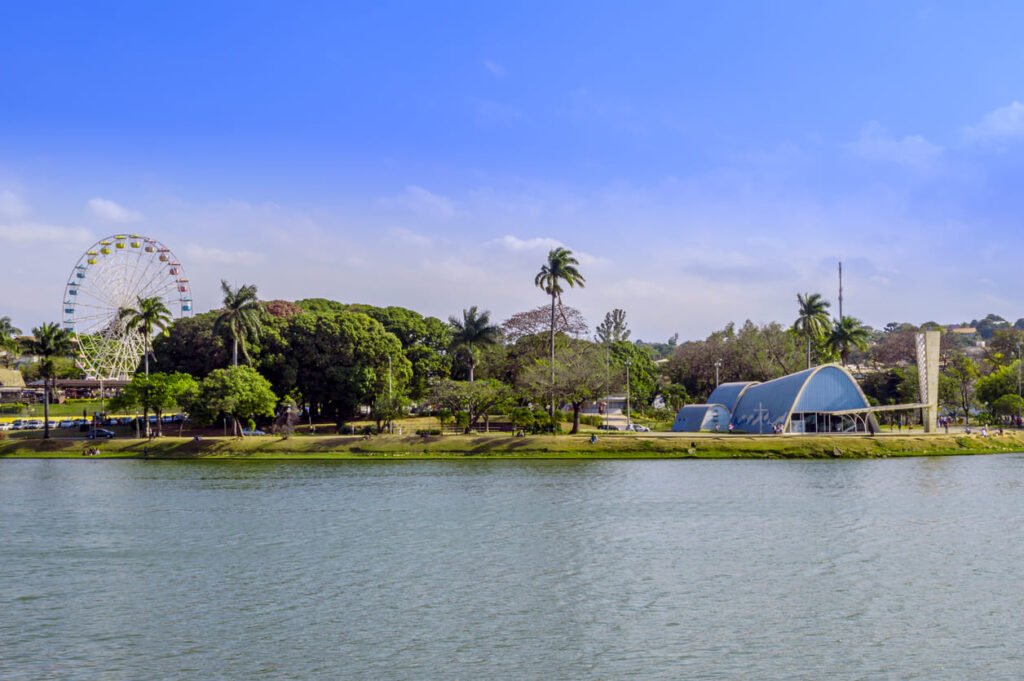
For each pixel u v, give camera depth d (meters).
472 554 72.25
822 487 107.75
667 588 61.84
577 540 77.38
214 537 79.56
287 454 144.88
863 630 52.69
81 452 148.12
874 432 161.62
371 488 108.88
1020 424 186.38
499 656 48.41
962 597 59.34
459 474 122.19
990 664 47.03
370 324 185.38
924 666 46.78
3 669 46.81
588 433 161.00
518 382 171.38
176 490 108.19
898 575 65.06
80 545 76.69
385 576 65.38
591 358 174.12
